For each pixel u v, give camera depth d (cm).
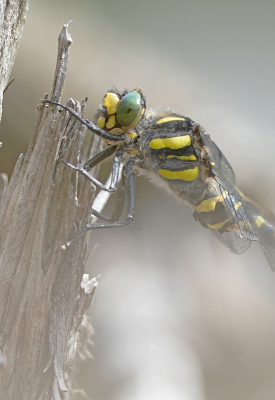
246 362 56
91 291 46
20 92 56
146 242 66
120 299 58
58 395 46
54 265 46
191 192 48
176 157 48
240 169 63
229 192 48
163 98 68
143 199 66
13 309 46
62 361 46
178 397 53
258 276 67
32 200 46
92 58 68
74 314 46
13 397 46
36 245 46
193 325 58
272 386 55
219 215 48
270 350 58
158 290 61
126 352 54
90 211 46
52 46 62
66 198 46
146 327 56
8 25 46
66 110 46
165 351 55
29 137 55
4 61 46
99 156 48
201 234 69
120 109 48
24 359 46
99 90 62
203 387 55
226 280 66
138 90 48
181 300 61
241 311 62
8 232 46
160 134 48
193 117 68
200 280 65
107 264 63
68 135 46
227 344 57
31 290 46
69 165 46
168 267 64
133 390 53
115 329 55
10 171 55
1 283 46
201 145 48
